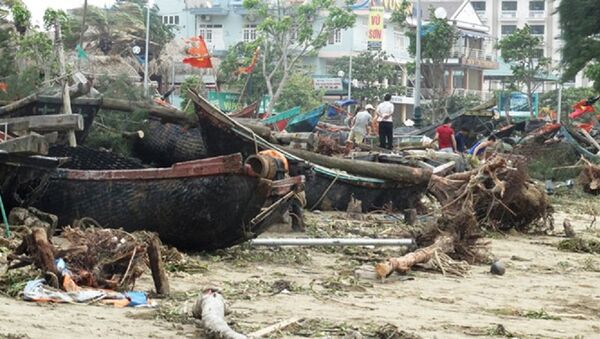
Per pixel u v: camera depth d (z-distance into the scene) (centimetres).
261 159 2008
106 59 6912
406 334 1345
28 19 4519
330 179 3047
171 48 9075
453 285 1884
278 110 9100
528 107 10775
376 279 1892
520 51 10019
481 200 2791
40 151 1956
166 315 1377
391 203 3125
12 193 2039
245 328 1337
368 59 10612
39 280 1470
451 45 9131
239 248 2130
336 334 1343
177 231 2014
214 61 10106
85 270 1513
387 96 4656
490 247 2475
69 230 1605
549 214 2917
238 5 11500
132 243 1543
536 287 1927
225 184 1961
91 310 1384
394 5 12000
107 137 3081
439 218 2259
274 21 8656
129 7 8950
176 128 3145
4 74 3719
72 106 2900
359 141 4609
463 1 13175
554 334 1444
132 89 3247
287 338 1303
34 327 1247
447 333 1405
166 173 1992
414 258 1997
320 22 11038
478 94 12012
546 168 4747
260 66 8856
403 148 4844
